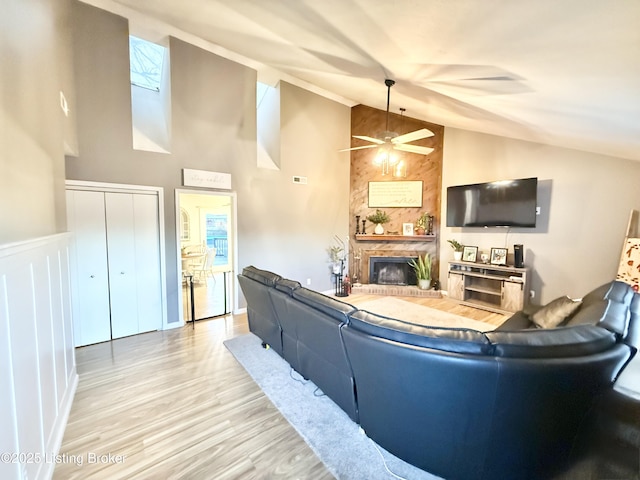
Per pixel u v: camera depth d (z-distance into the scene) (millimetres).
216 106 4168
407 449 1584
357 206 6184
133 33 3637
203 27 3039
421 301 5215
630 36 1166
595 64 1480
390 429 1615
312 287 5625
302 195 5352
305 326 2135
